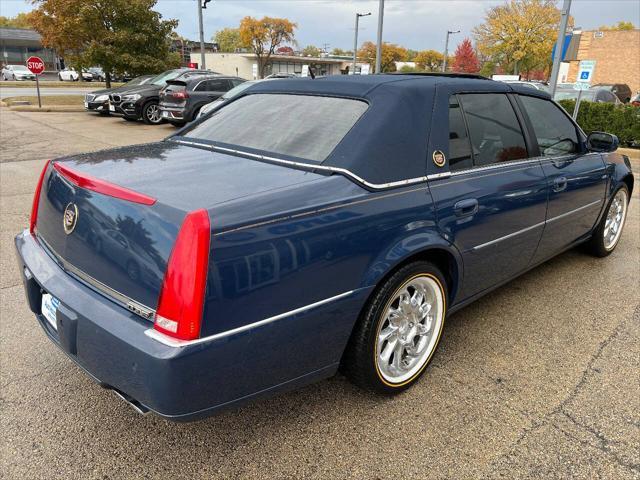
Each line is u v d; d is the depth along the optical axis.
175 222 1.83
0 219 5.59
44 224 2.51
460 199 2.73
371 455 2.30
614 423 2.54
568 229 3.99
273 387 2.13
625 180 4.79
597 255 4.88
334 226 2.14
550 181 3.50
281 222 1.98
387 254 2.35
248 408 2.61
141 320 1.91
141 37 20.94
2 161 9.08
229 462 2.25
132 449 2.32
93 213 2.10
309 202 2.09
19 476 2.15
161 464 2.24
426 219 2.54
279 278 1.98
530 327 3.51
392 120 2.53
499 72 45.12
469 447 2.36
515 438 2.42
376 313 2.41
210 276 1.80
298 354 2.14
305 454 2.30
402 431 2.46
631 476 2.20
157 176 2.26
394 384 2.67
